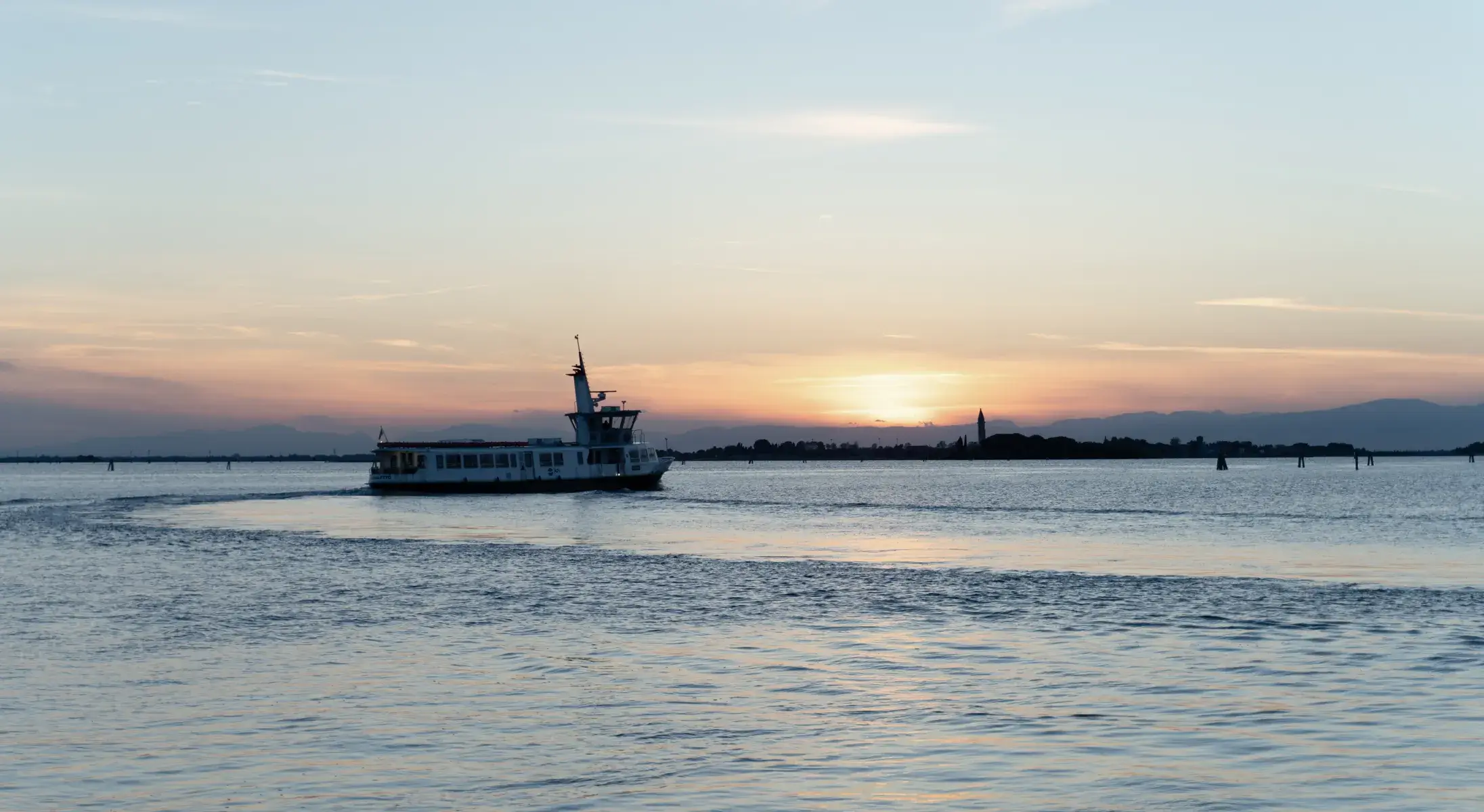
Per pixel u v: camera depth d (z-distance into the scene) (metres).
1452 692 28.14
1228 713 26.23
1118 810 19.62
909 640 36.66
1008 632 38.19
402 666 32.34
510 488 144.75
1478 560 62.16
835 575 56.22
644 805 20.14
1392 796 20.17
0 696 28.34
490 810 19.91
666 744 24.03
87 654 34.22
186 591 49.97
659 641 36.69
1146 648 34.94
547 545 75.81
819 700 27.94
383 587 51.78
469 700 28.06
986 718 26.03
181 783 21.41
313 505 129.75
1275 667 31.62
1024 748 23.50
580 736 24.62
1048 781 21.25
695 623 40.47
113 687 29.38
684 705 27.48
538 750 23.61
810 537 82.75
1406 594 47.25
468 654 34.19
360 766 22.48
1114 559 63.78
